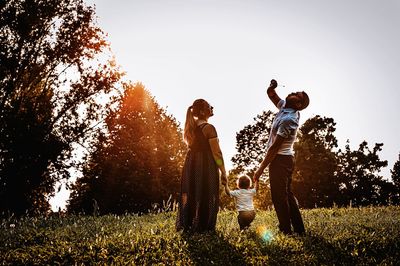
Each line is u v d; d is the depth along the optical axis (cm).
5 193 2556
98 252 439
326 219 753
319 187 4691
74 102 2875
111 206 3922
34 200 2722
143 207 3909
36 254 443
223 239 486
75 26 2841
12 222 840
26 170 2623
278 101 666
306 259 415
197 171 566
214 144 563
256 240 492
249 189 709
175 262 400
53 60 2770
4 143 2522
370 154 5603
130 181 3872
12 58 2475
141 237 492
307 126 5431
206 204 554
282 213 550
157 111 4334
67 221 852
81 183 4072
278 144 543
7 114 2525
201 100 593
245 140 5353
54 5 2694
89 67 2955
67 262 415
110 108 3102
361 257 437
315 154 4875
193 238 482
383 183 5488
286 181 558
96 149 3625
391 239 500
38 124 2689
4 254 447
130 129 4044
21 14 2544
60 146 2739
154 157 4031
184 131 591
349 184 5356
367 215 834
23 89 2653
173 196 4000
